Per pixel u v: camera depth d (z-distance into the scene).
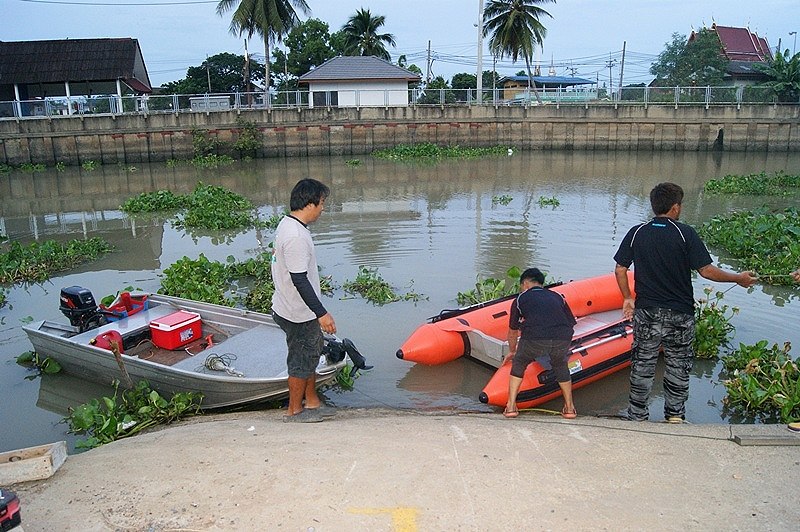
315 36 58.41
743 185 20.81
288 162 33.00
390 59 55.84
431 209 17.88
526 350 5.46
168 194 19.47
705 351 7.24
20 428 6.04
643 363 5.13
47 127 31.11
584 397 6.43
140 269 12.03
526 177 25.50
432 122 36.53
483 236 14.09
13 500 2.94
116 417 5.83
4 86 37.81
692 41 49.09
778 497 3.49
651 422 4.89
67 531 3.24
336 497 3.47
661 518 3.27
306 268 4.62
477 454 4.02
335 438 4.38
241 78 66.19
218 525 3.24
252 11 39.47
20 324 8.95
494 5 41.75
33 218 17.89
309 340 5.04
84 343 6.78
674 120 35.94
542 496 3.48
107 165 32.34
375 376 6.95
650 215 16.64
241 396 6.02
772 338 7.81
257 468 3.85
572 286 8.15
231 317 7.52
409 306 9.23
